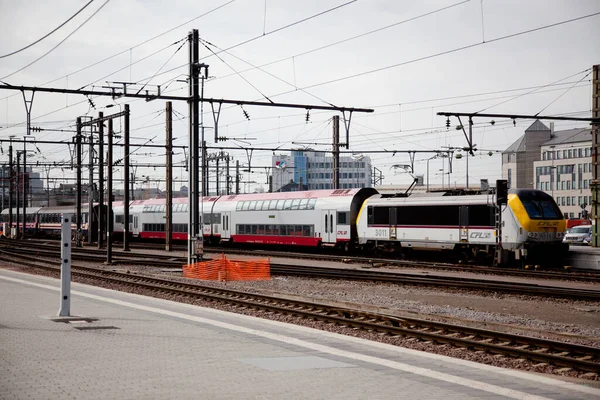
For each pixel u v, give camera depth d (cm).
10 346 1225
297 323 1753
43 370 1030
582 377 1158
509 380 1038
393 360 1166
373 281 2841
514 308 2072
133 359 1124
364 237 4494
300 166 15950
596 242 4900
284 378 1004
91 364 1079
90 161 5438
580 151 12219
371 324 1628
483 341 1459
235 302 2095
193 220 3081
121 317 1628
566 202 12494
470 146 3123
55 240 7719
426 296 2375
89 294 2120
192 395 892
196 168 3048
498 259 3606
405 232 4188
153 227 6856
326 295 2381
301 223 5034
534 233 3512
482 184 3900
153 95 2966
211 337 1362
